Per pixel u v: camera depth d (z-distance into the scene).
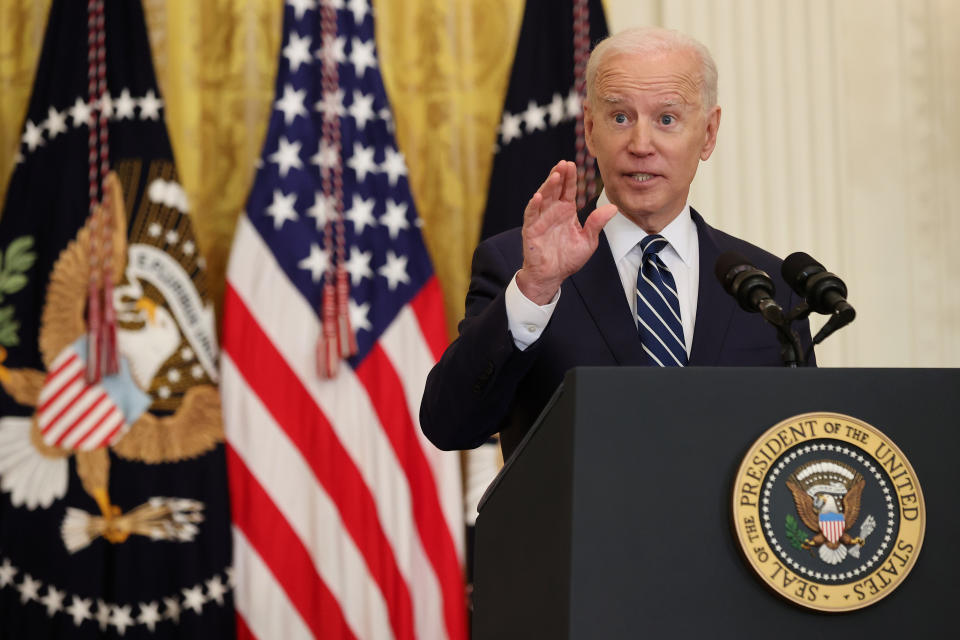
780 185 12.19
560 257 4.16
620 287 5.30
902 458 3.33
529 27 11.59
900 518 3.30
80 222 10.43
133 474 10.17
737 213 12.05
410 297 10.97
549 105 11.44
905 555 3.29
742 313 5.28
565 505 3.23
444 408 4.54
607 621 3.15
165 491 10.21
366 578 10.47
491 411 4.49
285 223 10.74
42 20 11.16
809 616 3.24
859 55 12.71
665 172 5.38
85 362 10.27
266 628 10.23
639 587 3.18
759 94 12.25
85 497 10.09
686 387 3.30
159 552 10.13
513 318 4.23
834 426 3.31
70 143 10.53
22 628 9.92
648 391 3.28
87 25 10.72
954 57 12.91
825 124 12.37
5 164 11.00
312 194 10.90
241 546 10.34
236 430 10.46
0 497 10.03
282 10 11.41
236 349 10.49
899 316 12.40
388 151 11.18
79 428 10.16
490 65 11.92
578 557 3.17
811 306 4.12
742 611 3.21
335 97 11.09
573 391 3.26
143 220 10.49
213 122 11.31
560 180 4.02
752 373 3.34
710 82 5.62
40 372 10.23
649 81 5.38
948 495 3.40
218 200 11.26
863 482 3.31
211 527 10.20
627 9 12.04
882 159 12.60
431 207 11.72
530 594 3.51
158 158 10.61
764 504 3.24
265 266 10.65
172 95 11.19
